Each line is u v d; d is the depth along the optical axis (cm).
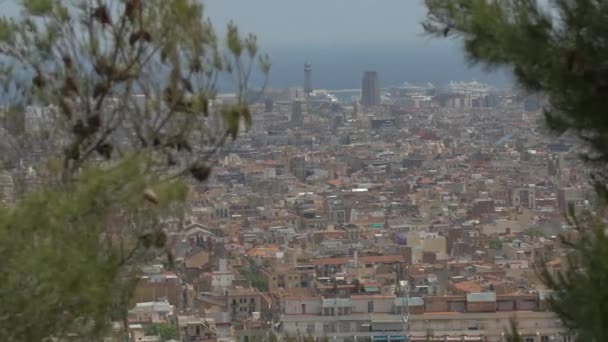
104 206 1219
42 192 1207
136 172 1254
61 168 1350
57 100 1418
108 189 1219
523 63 1239
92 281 1169
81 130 1382
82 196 1203
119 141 1409
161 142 1404
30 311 1146
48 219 1177
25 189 1292
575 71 1209
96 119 1398
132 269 1314
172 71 1420
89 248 1193
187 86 1416
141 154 1323
